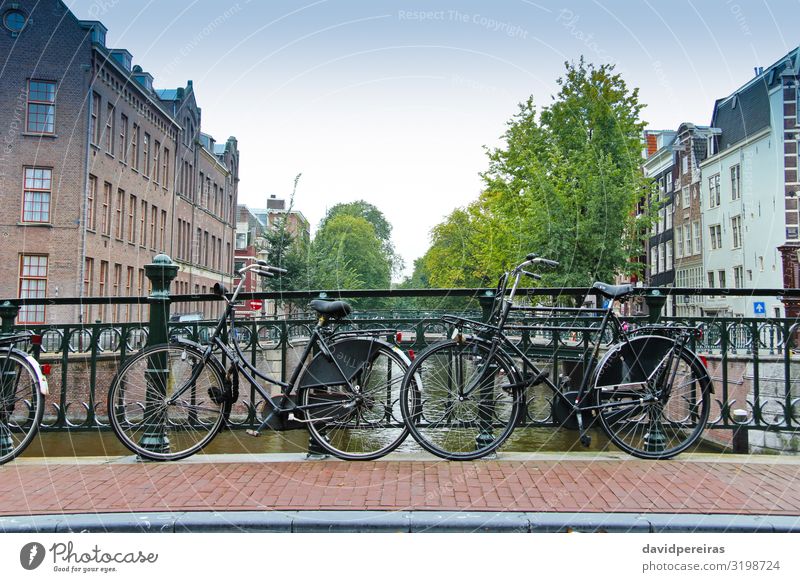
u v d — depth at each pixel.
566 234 18.58
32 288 22.91
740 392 5.29
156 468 4.36
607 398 4.56
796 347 5.25
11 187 22.94
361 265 49.03
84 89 23.73
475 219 26.77
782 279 27.16
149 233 29.78
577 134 19.42
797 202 28.20
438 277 39.97
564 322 4.84
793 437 8.40
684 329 4.66
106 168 25.28
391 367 4.57
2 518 3.33
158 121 31.14
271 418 4.51
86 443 9.92
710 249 34.53
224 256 43.91
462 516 3.33
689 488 3.84
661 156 40.56
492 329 4.58
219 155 43.12
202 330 4.94
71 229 23.09
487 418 4.59
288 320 4.78
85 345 5.16
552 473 4.16
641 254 19.50
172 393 4.68
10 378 4.81
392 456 4.68
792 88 28.72
